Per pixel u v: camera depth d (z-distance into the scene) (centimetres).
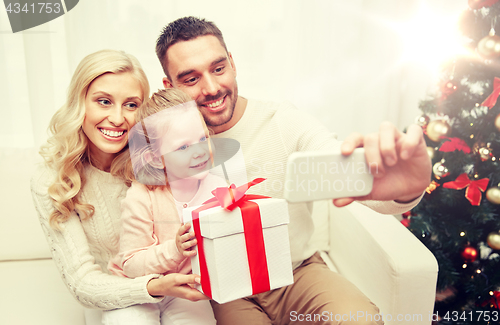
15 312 101
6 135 152
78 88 86
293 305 99
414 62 170
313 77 169
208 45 95
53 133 92
